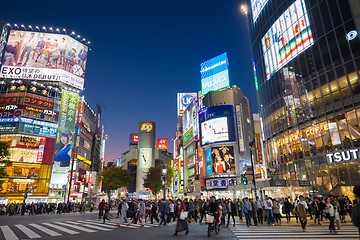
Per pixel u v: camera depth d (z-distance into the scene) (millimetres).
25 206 37031
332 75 28453
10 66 60688
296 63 33719
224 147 48594
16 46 62500
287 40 36031
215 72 57125
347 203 16234
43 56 63875
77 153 63312
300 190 25266
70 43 68250
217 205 12375
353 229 12469
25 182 52312
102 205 21859
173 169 82500
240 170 46656
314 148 29672
